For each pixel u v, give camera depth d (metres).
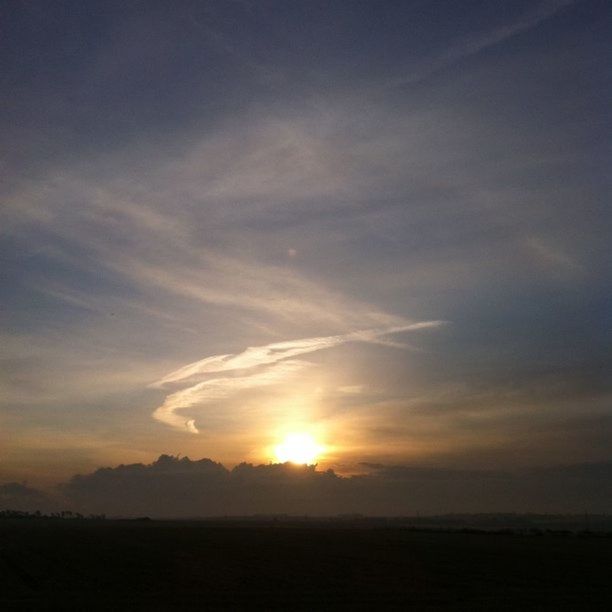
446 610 35.12
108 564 66.88
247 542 103.94
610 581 51.31
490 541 109.94
